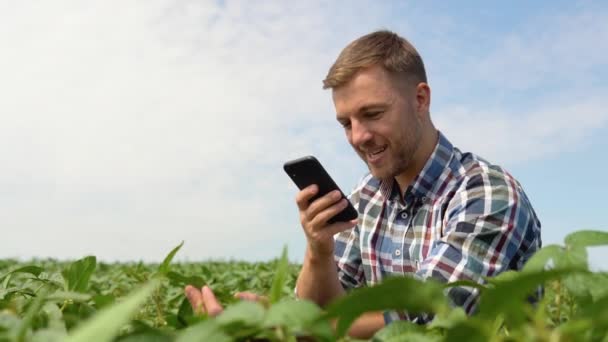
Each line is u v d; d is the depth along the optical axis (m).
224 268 6.20
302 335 0.89
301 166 2.52
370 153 2.92
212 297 1.55
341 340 0.88
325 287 2.68
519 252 2.62
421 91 2.97
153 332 0.86
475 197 2.59
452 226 2.57
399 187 3.09
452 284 1.14
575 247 0.99
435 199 2.91
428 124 3.01
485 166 2.77
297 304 0.81
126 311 0.56
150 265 6.98
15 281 2.36
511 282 0.72
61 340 0.90
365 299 0.79
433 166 2.94
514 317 0.78
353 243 3.37
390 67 2.84
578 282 0.96
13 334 0.88
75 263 1.54
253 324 0.80
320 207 2.53
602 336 0.80
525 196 2.76
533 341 0.75
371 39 2.91
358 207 3.38
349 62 2.85
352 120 2.89
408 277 0.76
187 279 1.61
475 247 2.42
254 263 7.15
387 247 3.14
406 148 2.88
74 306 1.42
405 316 2.19
